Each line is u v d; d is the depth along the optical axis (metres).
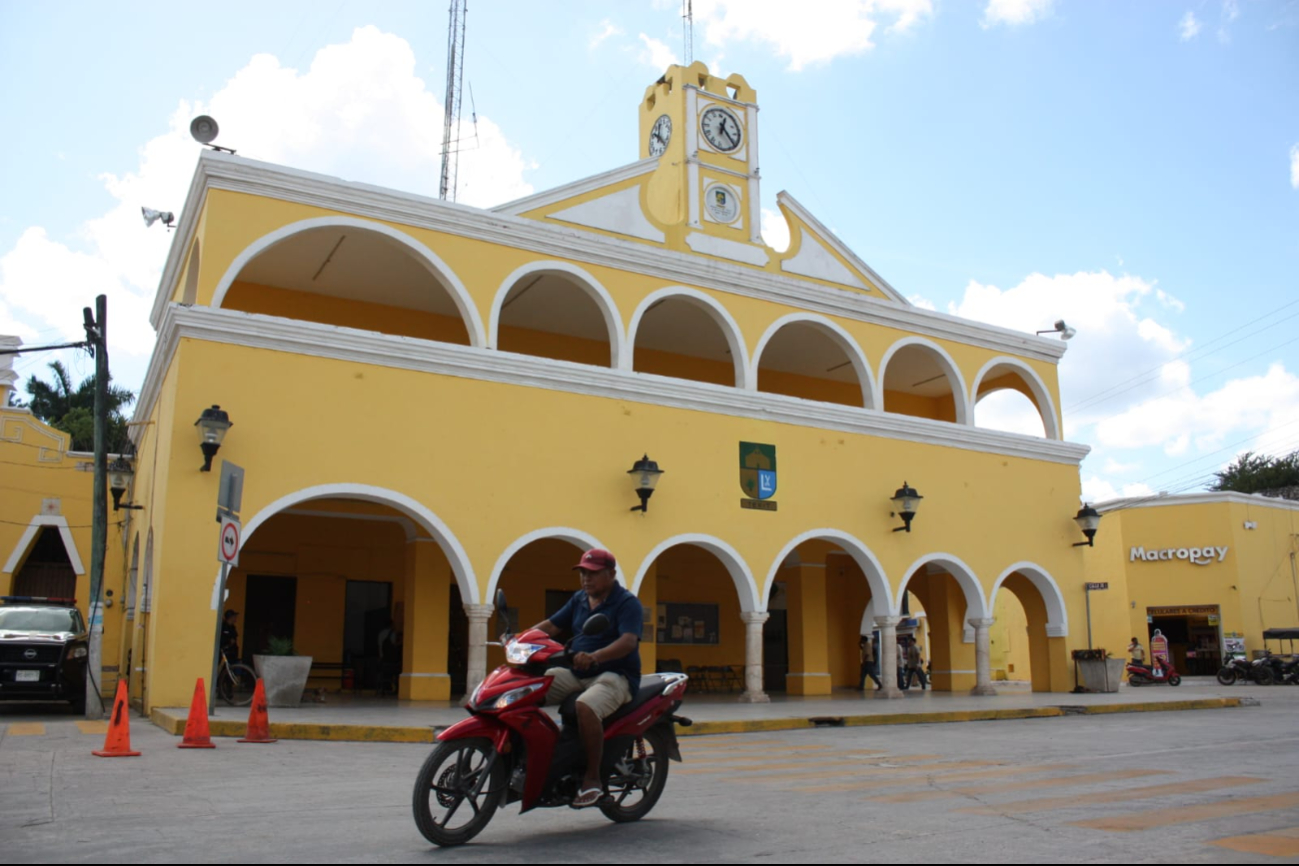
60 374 43.97
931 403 27.39
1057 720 15.98
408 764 8.97
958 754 10.12
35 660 13.83
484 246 17.08
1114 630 34.06
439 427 15.99
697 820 5.93
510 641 5.70
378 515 19.16
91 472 22.75
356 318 20.14
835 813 6.12
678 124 21.00
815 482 19.78
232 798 6.74
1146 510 33.72
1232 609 31.92
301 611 19.77
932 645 24.89
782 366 25.28
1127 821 5.77
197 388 14.26
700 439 18.55
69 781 7.46
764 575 18.80
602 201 19.05
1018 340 23.59
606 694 5.57
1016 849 4.95
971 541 21.69
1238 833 5.40
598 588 5.89
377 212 16.20
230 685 14.75
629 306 18.36
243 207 15.17
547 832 5.57
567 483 16.97
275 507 14.53
